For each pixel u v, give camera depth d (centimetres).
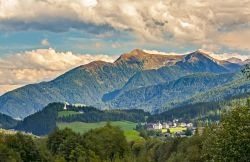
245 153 4972
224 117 5347
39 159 15638
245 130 4978
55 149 17288
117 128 19488
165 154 17562
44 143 17962
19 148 15238
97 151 17625
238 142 4969
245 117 5066
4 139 15588
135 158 18462
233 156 5025
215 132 5578
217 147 5234
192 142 14625
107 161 16888
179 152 15388
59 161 15788
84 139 17550
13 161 14300
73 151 16662
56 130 17762
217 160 5191
